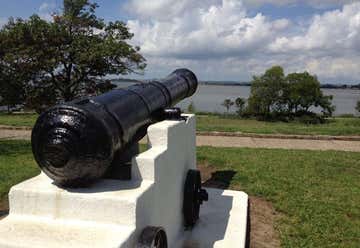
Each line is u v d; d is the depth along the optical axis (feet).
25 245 8.43
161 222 11.71
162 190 11.66
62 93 57.88
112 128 9.95
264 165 27.76
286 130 48.01
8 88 55.83
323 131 47.62
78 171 9.47
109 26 57.47
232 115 122.31
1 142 35.99
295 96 122.21
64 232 9.08
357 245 15.34
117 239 8.75
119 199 9.44
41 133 9.38
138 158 10.77
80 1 55.83
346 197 21.15
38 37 53.88
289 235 16.22
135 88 13.34
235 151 33.12
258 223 17.54
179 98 17.56
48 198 9.80
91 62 53.98
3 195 19.56
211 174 25.48
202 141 40.55
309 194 21.49
